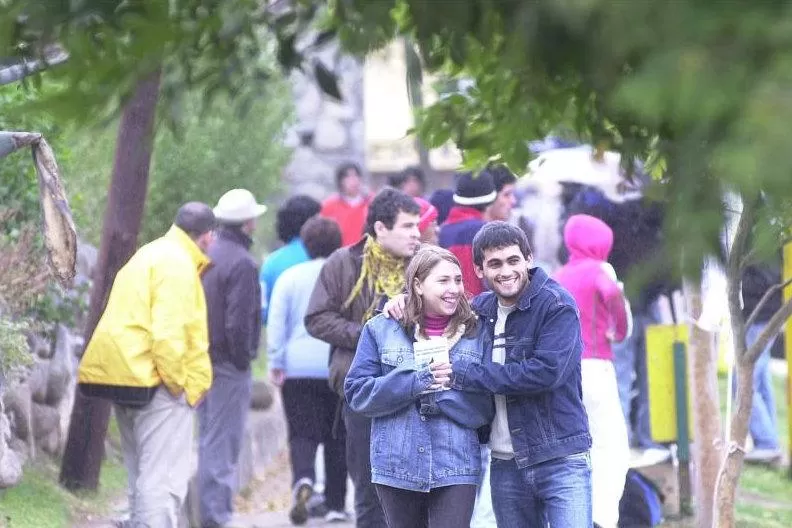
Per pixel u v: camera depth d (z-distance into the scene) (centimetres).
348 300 2694
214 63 880
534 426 2030
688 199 631
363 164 7744
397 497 2148
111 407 3394
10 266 2945
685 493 3350
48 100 791
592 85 761
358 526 2705
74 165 4244
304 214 3784
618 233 3178
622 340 2955
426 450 2092
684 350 3312
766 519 3366
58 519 2986
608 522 2897
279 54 892
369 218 2719
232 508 3531
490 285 2052
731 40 591
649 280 652
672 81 594
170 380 2858
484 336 2095
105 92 789
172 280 2864
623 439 2933
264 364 5634
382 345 2134
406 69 859
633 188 1021
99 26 791
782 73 576
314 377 3400
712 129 608
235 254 3362
